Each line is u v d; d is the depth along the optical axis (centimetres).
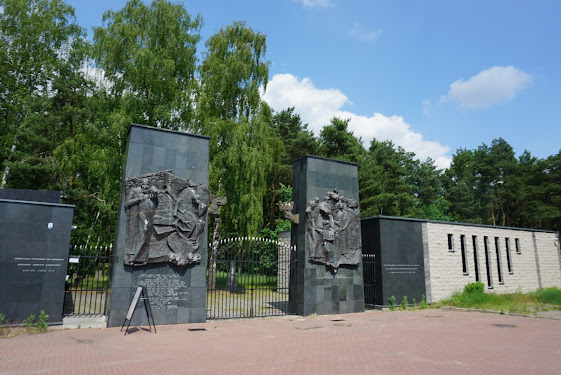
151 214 1396
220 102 2998
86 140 2850
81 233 2933
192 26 3114
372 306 1984
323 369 799
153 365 824
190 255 1434
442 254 2253
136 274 1356
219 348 1010
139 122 2755
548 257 2897
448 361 874
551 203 5303
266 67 3055
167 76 2786
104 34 2678
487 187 6081
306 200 1736
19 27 3322
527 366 837
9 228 1245
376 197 4369
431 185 6681
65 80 3130
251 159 2697
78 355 907
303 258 1694
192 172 1517
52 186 2902
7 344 1014
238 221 2817
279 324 1442
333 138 4728
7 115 3288
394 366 825
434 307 2042
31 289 1245
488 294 2252
